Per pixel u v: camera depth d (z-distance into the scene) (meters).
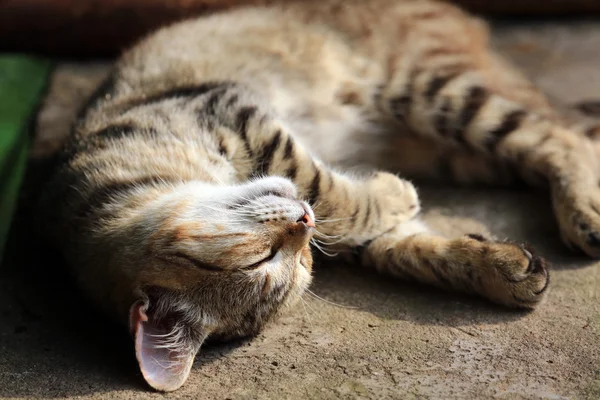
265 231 0.92
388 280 0.99
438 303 0.96
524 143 1.06
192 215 0.92
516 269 0.94
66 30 1.31
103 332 0.96
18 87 1.28
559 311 0.94
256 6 1.17
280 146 0.99
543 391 0.88
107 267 0.94
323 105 1.10
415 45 1.14
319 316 0.96
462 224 1.04
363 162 1.12
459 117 1.08
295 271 0.94
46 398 0.89
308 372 0.90
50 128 1.20
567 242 1.00
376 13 1.15
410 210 1.02
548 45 1.32
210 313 0.92
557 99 1.19
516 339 0.92
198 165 0.98
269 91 1.08
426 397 0.87
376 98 1.11
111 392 0.89
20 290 1.00
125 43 1.32
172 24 1.17
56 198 1.01
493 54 1.21
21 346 0.94
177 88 1.05
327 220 0.99
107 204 0.96
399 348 0.92
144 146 0.99
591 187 1.02
